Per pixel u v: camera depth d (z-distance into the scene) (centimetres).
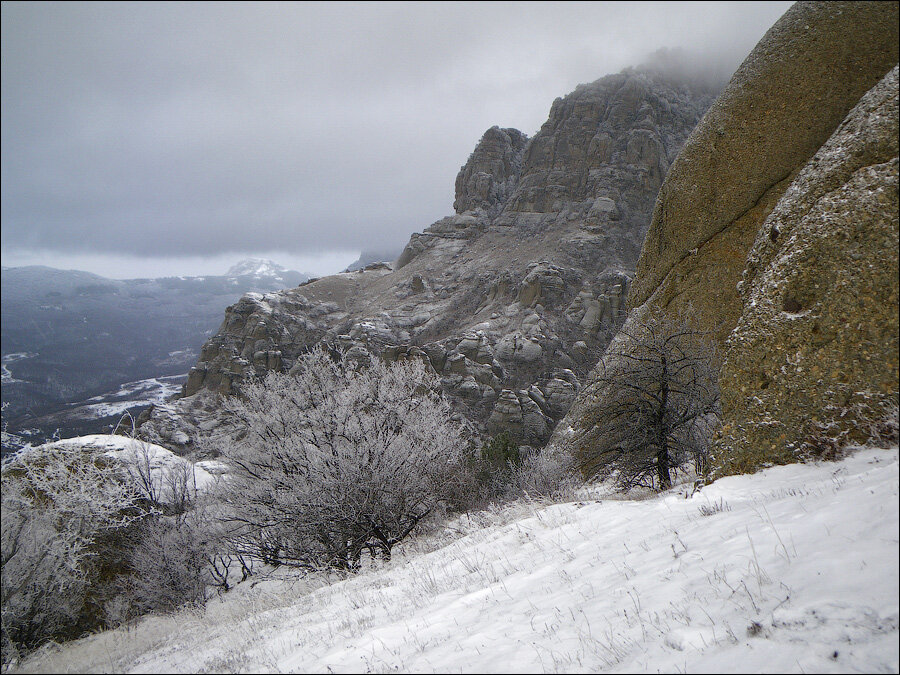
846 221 780
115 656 813
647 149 14662
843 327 750
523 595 597
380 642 554
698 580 477
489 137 18325
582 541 735
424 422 1681
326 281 15300
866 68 1401
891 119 834
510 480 1959
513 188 17625
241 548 1546
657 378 1186
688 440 1168
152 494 1423
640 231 13125
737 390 841
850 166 863
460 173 18500
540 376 8269
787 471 729
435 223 16912
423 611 638
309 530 1366
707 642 384
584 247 12275
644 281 1950
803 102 1505
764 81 1574
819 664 328
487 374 8175
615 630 445
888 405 692
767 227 973
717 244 1722
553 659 424
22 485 1006
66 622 1049
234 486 1573
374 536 1397
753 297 865
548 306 10244
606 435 1480
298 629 691
